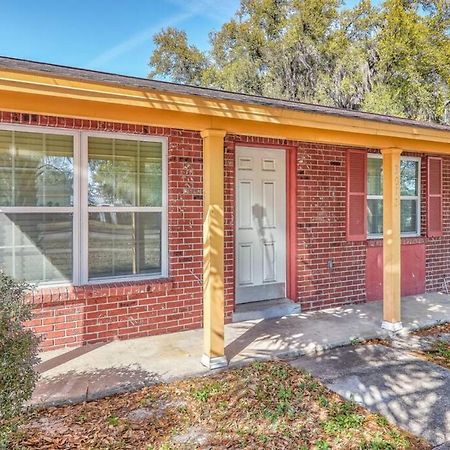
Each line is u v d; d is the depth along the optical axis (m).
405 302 6.86
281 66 22.14
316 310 6.34
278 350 4.55
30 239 4.45
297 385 3.75
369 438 2.90
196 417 3.20
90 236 4.77
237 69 22.44
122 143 4.91
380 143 5.16
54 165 4.54
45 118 4.39
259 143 5.89
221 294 4.09
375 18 20.36
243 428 3.04
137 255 5.06
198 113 3.71
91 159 4.74
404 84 18.86
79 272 4.69
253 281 6.07
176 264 5.19
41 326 4.43
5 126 4.26
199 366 4.07
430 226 7.60
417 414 3.26
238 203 5.92
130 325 4.92
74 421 3.13
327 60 21.30
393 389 3.69
